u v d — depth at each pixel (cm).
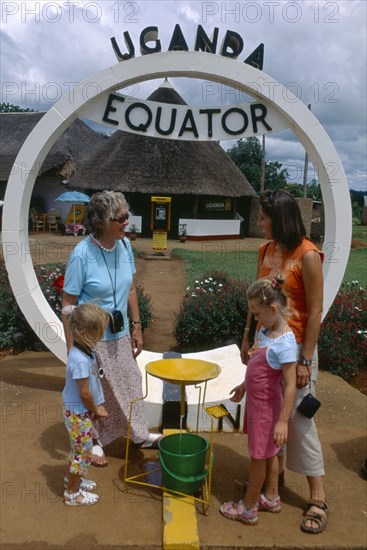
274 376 262
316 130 430
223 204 2183
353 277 1212
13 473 320
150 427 388
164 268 1343
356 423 412
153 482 312
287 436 275
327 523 276
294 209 268
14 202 452
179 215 2141
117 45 428
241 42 425
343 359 538
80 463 278
